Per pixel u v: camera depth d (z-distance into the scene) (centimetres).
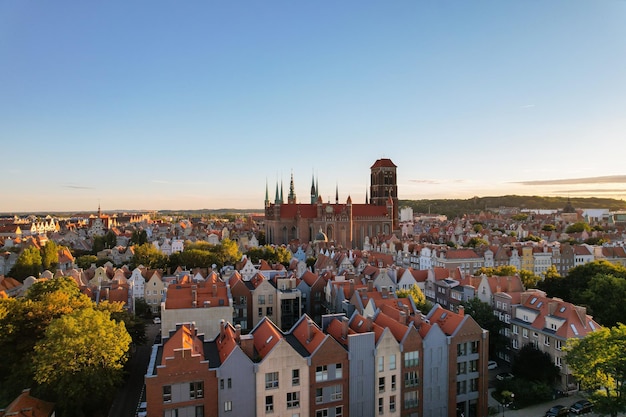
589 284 11325
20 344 8106
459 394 7456
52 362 6938
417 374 7119
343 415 6706
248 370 6253
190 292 10056
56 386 7131
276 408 6384
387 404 6944
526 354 8894
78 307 9019
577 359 6962
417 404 7144
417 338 7094
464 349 7462
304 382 6475
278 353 6344
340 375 6669
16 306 8544
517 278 11369
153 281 14425
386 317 7950
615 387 6981
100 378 7019
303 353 6750
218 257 19350
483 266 17950
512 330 10050
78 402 7081
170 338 6944
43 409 6756
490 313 10188
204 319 9562
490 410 7850
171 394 6031
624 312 10300
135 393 8494
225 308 9644
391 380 6950
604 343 6706
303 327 7519
